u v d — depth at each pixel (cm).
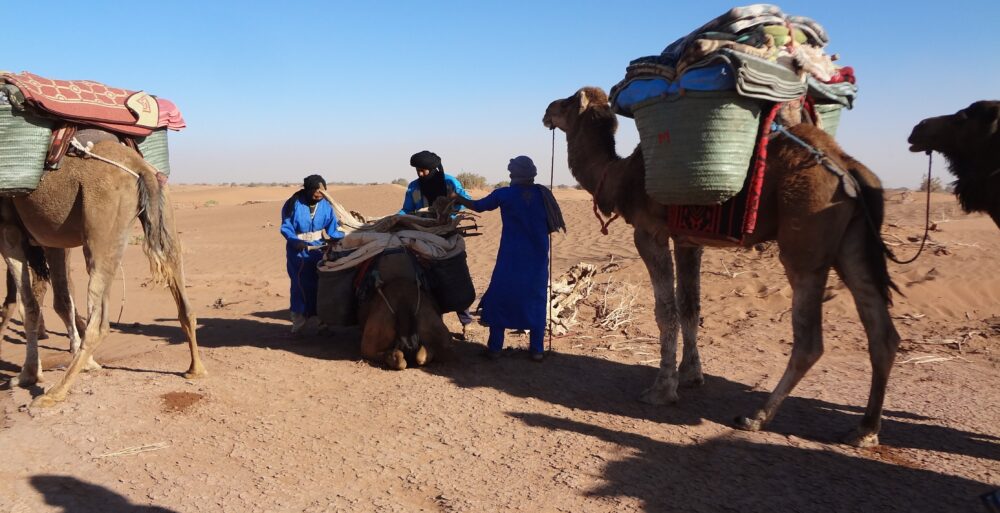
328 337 904
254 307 1190
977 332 888
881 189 539
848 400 654
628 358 809
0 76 628
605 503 455
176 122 761
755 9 545
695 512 443
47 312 1155
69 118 652
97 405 623
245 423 592
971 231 1455
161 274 673
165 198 676
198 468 507
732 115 516
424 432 575
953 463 512
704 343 879
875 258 533
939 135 542
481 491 473
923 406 636
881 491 468
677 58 563
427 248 789
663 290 638
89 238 650
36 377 700
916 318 966
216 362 775
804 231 529
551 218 771
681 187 536
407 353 745
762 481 483
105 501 460
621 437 563
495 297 773
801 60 532
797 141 537
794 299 552
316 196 875
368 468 510
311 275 884
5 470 502
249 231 2625
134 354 837
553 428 583
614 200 661
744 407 637
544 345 864
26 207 666
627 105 583
